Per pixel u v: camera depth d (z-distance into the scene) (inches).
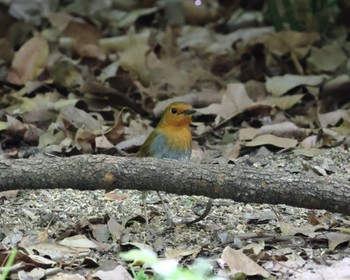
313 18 630.5
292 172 427.8
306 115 515.8
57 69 557.3
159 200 390.6
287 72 581.0
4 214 371.9
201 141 485.7
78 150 462.0
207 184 332.2
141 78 562.9
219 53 618.2
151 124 514.6
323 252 330.3
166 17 700.0
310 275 306.8
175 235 349.1
